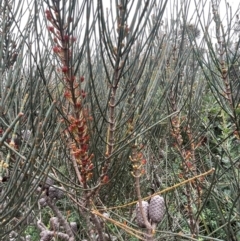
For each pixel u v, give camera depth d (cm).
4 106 181
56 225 302
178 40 285
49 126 204
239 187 265
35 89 207
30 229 387
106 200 272
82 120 178
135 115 212
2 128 199
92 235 239
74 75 169
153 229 179
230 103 265
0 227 142
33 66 207
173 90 276
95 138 206
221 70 265
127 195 324
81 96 177
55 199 254
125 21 165
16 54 226
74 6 158
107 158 191
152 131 284
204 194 331
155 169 337
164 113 290
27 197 146
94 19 169
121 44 167
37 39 177
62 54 165
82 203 248
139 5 164
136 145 208
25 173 140
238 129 265
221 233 347
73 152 188
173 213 359
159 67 195
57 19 157
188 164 301
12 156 188
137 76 185
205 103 427
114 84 181
